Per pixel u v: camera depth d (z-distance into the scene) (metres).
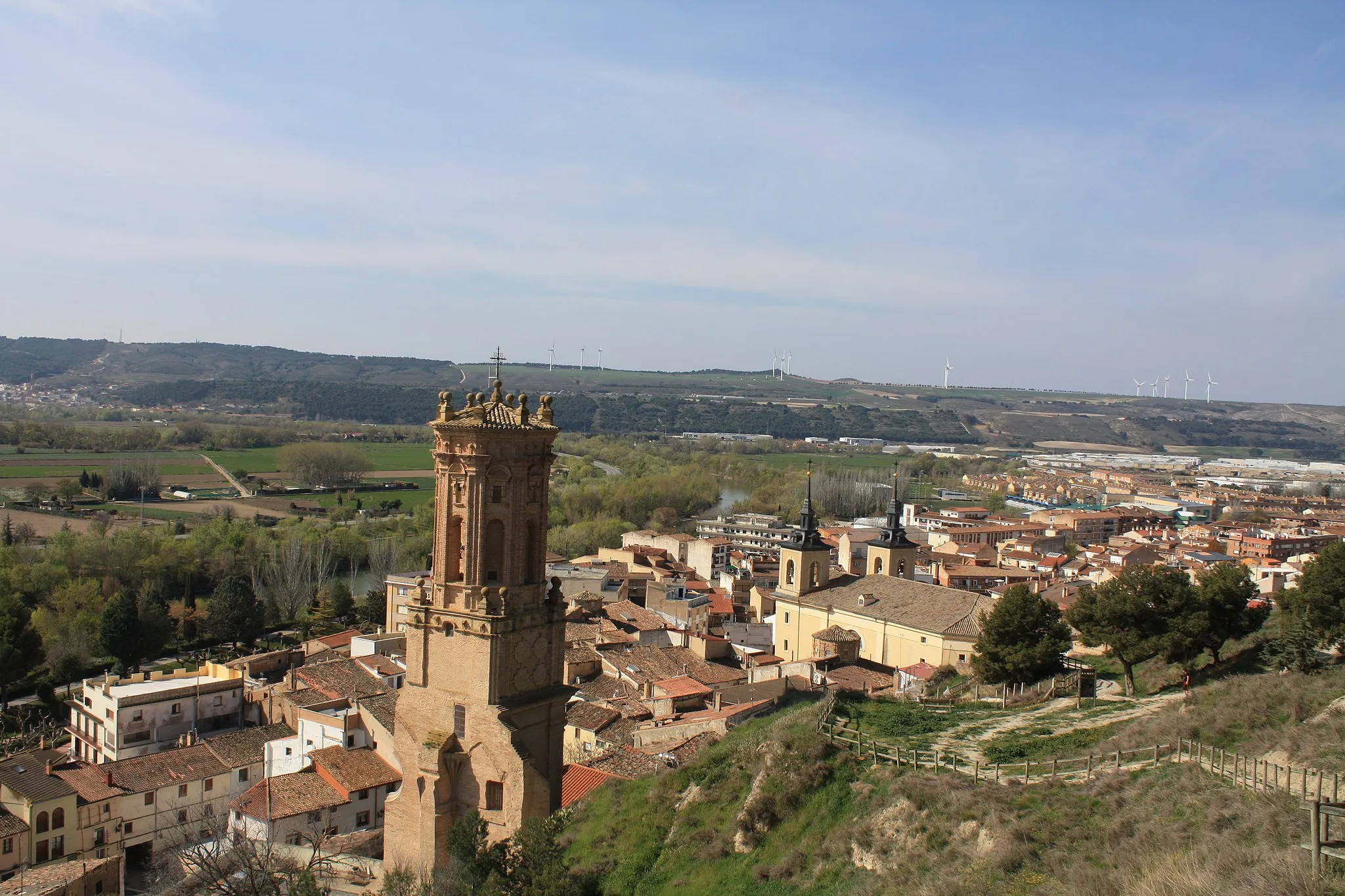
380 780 91.50
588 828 63.53
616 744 87.44
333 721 98.31
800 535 126.06
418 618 51.22
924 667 101.19
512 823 48.75
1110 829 46.56
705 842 57.53
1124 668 86.31
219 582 182.88
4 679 130.25
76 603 159.62
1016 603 85.50
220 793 99.88
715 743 75.25
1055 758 58.16
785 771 59.59
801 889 51.59
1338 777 46.38
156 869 88.56
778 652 125.88
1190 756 53.69
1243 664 82.19
